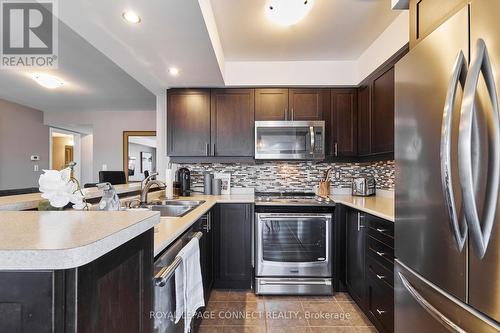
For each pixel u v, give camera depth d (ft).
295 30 7.56
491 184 2.80
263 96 9.86
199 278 4.75
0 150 15.51
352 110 9.84
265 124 9.57
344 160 9.87
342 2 6.30
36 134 17.93
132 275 2.48
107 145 18.51
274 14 6.51
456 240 3.22
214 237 8.66
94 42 6.39
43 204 3.60
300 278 8.39
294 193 10.54
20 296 1.70
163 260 3.64
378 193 9.95
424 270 3.94
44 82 11.44
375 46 8.21
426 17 4.31
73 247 1.71
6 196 4.71
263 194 10.56
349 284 8.22
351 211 8.05
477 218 2.93
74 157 22.33
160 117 11.03
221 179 10.55
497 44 2.79
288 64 9.71
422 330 4.05
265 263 8.41
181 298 3.92
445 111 3.29
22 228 2.19
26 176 17.15
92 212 2.98
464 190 2.98
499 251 2.74
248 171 10.92
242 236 8.79
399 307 4.70
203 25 5.61
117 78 11.64
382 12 6.73
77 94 14.23
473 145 2.97
